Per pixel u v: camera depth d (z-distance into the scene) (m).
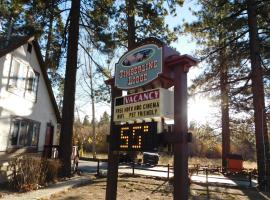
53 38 22.38
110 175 10.17
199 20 23.20
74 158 21.78
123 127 9.81
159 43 9.00
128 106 9.66
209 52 23.62
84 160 36.31
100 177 19.72
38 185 14.34
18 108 17.75
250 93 24.98
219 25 22.73
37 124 20.39
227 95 23.78
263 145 19.41
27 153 18.77
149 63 9.17
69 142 19.48
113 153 10.15
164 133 8.56
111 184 10.12
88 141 57.31
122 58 10.20
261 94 20.05
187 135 8.25
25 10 20.59
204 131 33.53
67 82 20.11
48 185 15.25
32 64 19.42
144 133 9.02
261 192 17.41
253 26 20.78
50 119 22.62
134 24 25.84
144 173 23.50
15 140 17.45
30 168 13.99
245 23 21.83
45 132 21.69
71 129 19.70
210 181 20.84
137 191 15.14
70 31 20.50
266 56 22.66
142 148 9.00
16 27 21.03
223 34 22.92
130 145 9.41
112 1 21.17
